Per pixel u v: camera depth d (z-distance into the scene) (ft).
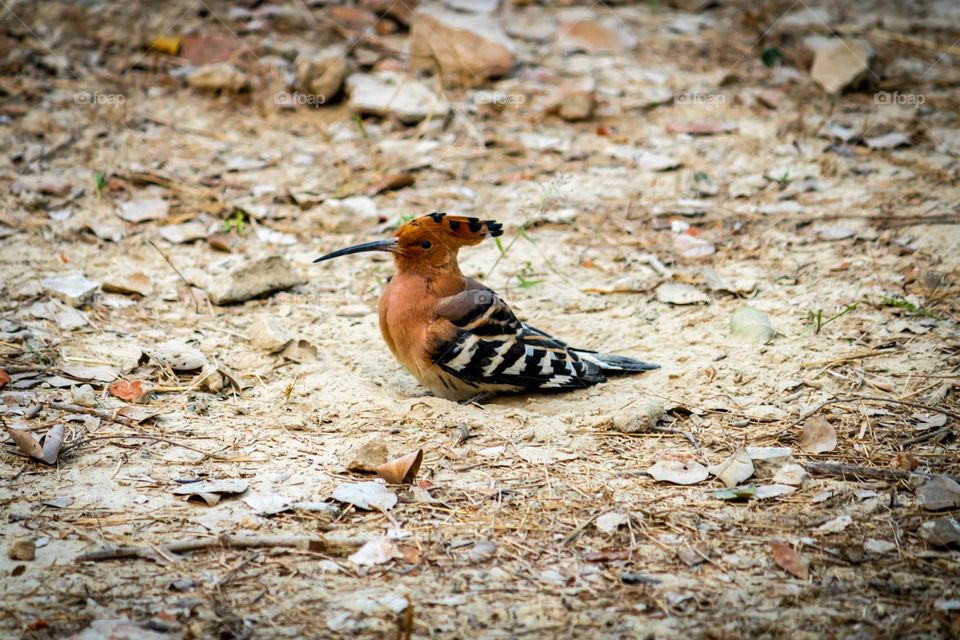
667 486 27.48
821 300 37.81
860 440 29.60
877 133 51.57
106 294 38.22
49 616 21.74
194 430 29.89
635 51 61.36
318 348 35.53
